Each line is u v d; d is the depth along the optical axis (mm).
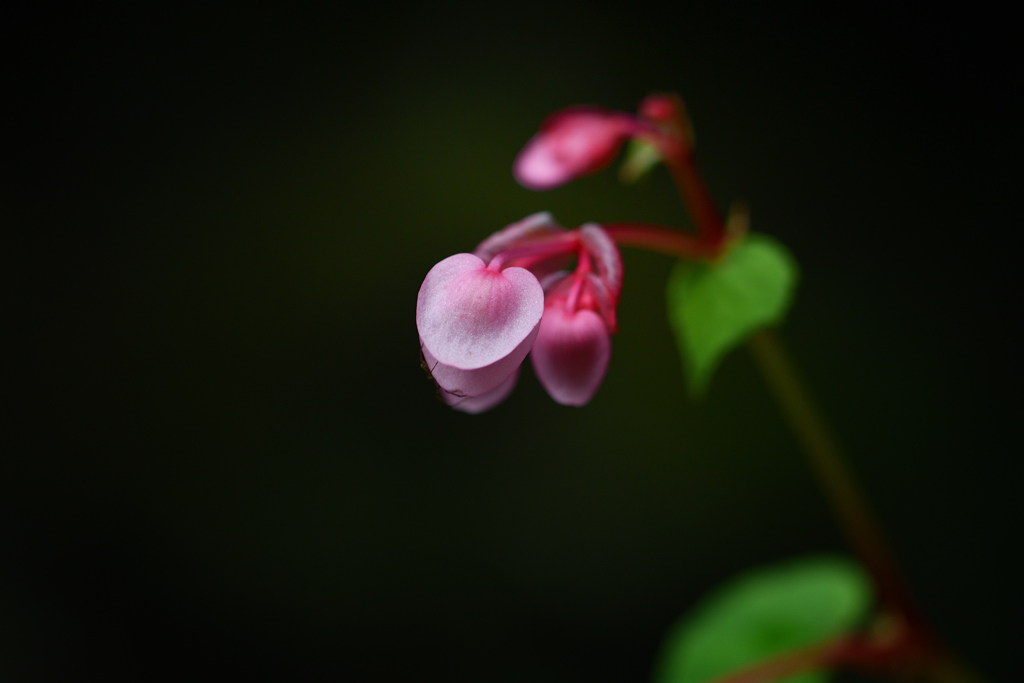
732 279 363
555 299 312
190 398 786
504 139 801
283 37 833
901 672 395
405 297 781
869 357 734
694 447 741
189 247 809
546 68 812
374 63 827
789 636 447
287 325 792
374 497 761
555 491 752
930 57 753
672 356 749
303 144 822
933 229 745
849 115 770
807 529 720
